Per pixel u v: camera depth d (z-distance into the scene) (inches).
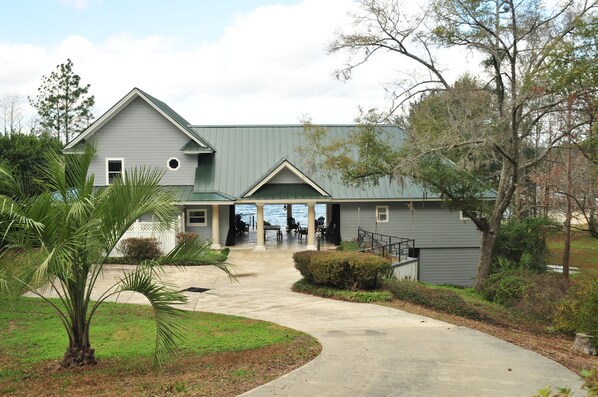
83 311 369.1
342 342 427.2
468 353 394.3
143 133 1163.3
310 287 695.1
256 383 316.5
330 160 839.7
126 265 879.1
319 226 1353.3
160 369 352.5
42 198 326.3
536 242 1013.8
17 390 311.4
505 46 761.0
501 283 769.6
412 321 518.9
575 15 678.5
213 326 499.8
